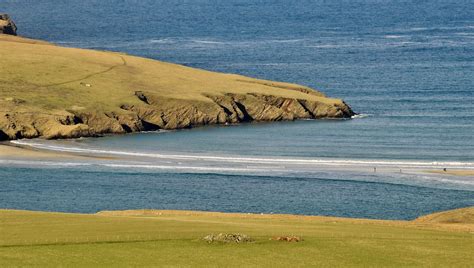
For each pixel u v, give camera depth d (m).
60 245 114.06
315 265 107.94
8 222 129.75
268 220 149.12
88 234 121.25
